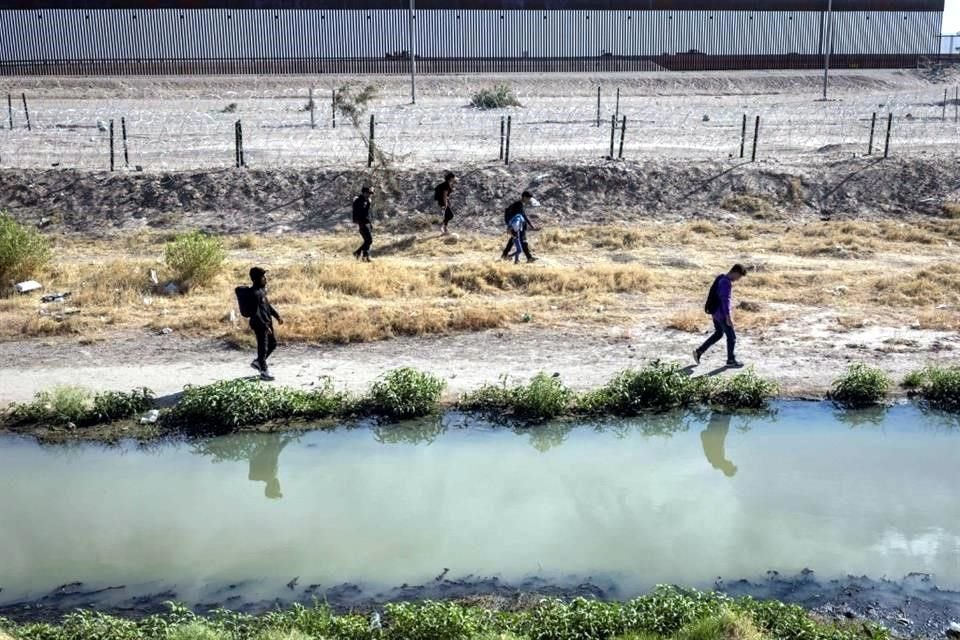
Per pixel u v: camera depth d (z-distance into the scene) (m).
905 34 80.38
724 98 63.22
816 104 58.94
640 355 22.12
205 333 23.42
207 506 15.56
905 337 23.39
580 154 41.75
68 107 55.16
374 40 73.94
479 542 14.27
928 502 15.56
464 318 24.20
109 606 12.58
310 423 18.69
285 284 26.91
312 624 11.53
